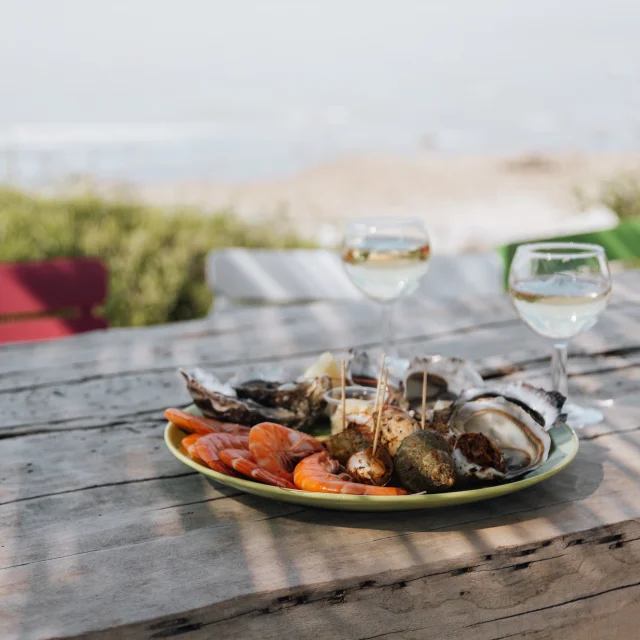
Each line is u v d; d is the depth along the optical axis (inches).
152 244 160.7
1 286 69.2
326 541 30.3
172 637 26.3
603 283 39.0
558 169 547.5
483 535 30.4
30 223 156.8
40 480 36.3
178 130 849.5
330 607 27.9
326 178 573.9
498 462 31.7
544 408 35.7
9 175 184.5
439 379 38.8
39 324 72.0
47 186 173.9
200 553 29.7
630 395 45.7
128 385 49.7
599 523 31.1
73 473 36.9
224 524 31.8
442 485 30.3
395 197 498.0
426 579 28.8
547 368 51.3
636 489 34.0
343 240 49.1
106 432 42.0
